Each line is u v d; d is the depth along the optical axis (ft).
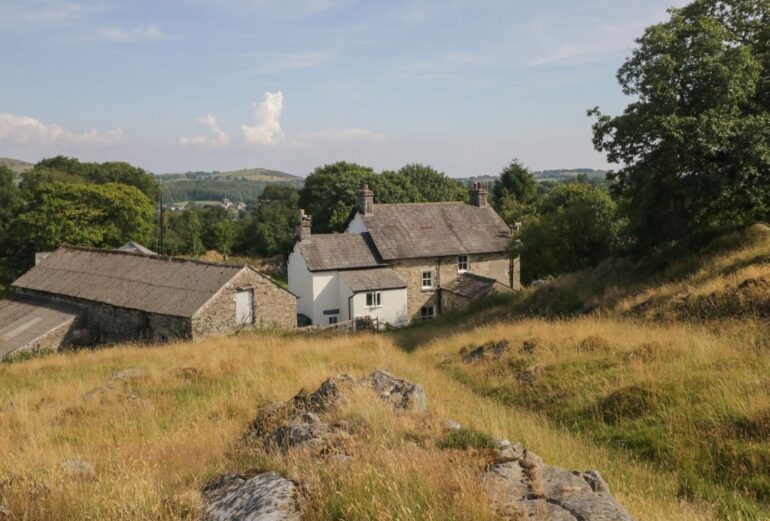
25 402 49.08
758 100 81.61
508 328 77.66
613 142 86.53
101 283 121.39
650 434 34.83
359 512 17.35
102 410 45.03
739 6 84.74
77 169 342.23
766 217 82.58
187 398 49.26
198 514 20.13
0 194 264.93
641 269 89.40
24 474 23.68
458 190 281.54
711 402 35.91
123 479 23.41
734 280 61.16
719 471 29.55
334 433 26.78
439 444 24.91
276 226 274.16
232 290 106.22
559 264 117.80
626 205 89.97
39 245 206.69
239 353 70.23
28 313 122.72
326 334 105.81
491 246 149.48
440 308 144.15
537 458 23.58
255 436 32.09
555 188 185.68
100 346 108.17
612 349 52.75
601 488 21.50
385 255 138.21
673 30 81.46
